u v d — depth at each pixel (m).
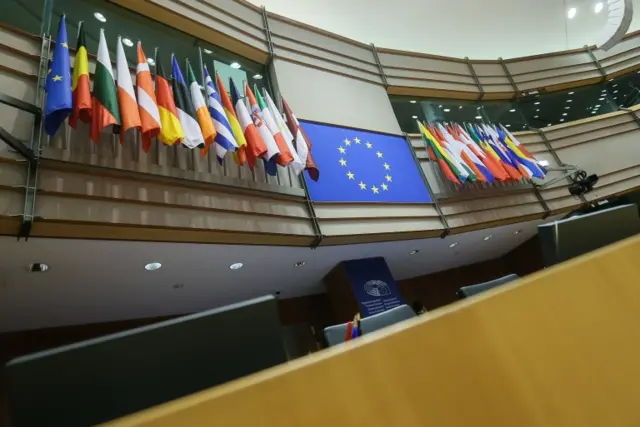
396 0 10.22
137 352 0.91
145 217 3.97
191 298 6.02
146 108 4.09
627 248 1.15
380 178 7.00
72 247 3.78
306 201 5.71
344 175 6.55
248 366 1.00
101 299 4.99
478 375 0.75
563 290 0.97
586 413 0.76
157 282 5.13
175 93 4.60
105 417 0.84
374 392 0.67
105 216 3.69
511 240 10.20
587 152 10.11
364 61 9.00
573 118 11.39
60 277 4.20
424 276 10.23
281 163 5.05
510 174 8.48
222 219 4.62
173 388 0.92
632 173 9.72
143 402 0.88
